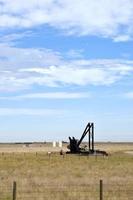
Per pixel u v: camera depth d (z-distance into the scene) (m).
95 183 38.34
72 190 33.31
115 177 44.38
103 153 95.94
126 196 30.84
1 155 100.88
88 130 98.12
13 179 41.81
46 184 37.44
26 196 30.14
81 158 85.19
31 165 63.34
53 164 65.88
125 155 99.69
